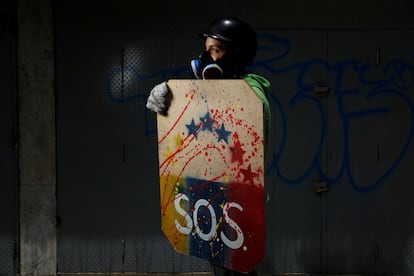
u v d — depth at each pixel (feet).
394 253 15.23
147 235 15.46
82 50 15.15
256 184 7.16
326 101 15.05
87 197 15.40
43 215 15.43
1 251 15.48
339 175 15.15
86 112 15.25
